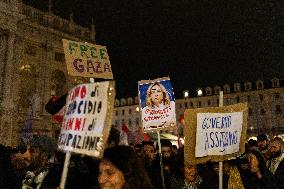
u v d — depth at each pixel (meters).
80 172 4.43
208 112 4.86
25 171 6.00
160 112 7.56
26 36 48.09
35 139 5.57
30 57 48.69
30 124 20.22
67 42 6.23
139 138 19.56
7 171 4.54
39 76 49.34
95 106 3.26
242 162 6.34
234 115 5.07
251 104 73.06
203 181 5.64
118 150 3.38
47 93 49.31
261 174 6.11
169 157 7.71
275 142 7.02
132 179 3.30
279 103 70.69
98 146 3.10
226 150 4.94
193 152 4.74
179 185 5.86
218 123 4.93
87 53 6.45
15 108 44.47
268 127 70.62
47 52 50.88
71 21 56.41
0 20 44.09
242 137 5.13
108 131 3.11
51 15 52.38
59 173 4.49
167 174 7.03
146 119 7.62
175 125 7.41
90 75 6.34
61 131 3.59
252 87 74.06
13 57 45.75
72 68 6.12
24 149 6.30
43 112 46.59
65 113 3.64
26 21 47.88
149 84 7.77
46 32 51.09
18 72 46.03
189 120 4.77
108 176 3.29
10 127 43.19
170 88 7.63
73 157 4.49
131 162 3.35
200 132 4.79
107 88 3.20
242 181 6.04
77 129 3.35
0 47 45.12
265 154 8.73
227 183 6.02
